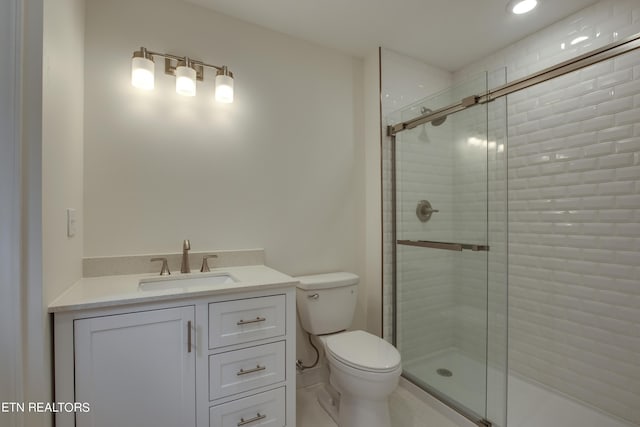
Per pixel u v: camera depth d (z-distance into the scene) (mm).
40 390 837
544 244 1854
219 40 1696
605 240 1595
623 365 1521
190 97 1608
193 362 1129
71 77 1160
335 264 2090
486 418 1561
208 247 1650
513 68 2051
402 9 1694
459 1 1629
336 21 1802
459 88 1769
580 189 1694
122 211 1444
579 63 1332
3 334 796
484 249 1661
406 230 2057
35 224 828
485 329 1627
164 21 1551
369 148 2191
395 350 1482
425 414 1697
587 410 1625
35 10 829
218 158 1682
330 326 1781
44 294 861
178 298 1099
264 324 1280
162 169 1536
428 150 1928
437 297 1875
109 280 1315
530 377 1905
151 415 1057
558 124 1790
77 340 949
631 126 1504
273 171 1855
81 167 1323
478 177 1693
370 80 2170
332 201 2078
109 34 1424
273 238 1853
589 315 1651
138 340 1037
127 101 1457
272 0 1610
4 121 796
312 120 2008
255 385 1259
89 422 965
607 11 1594
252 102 1792
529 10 1706
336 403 1695
